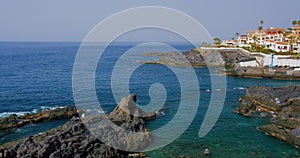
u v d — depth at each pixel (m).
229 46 139.88
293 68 93.00
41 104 55.28
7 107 52.50
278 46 118.38
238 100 60.31
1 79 85.19
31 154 26.80
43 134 33.78
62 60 153.50
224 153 32.75
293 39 119.69
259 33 162.38
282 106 49.28
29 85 75.50
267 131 39.56
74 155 28.00
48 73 100.25
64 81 82.12
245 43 154.62
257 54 111.56
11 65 126.38
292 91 56.97
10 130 38.88
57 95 63.12
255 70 94.81
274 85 80.62
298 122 39.69
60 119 44.34
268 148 34.47
